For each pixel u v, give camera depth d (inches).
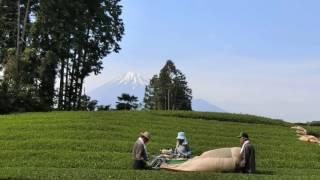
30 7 2945.4
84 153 1304.1
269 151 1513.3
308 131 2034.9
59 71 3065.9
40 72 2664.9
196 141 1562.5
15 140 1440.7
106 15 3184.1
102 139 1501.0
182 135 1243.8
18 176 945.5
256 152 1481.3
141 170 1104.2
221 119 2111.2
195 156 1267.2
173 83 5128.0
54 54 2731.3
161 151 1295.5
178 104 5132.9
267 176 1036.5
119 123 1749.5
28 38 2915.8
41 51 2915.8
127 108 3442.4
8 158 1250.6
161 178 973.8
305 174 1145.4
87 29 3097.9
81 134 1529.3
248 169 1144.2
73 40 2952.8
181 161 1177.4
